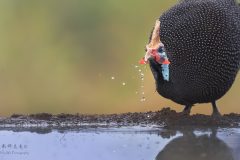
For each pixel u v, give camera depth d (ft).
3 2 126.62
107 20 126.93
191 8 58.44
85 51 125.39
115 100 120.47
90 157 46.16
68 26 127.13
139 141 50.24
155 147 48.29
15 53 123.54
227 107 111.75
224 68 57.98
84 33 126.52
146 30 125.29
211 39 57.26
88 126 56.18
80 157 46.19
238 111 111.55
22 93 120.88
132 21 126.21
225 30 57.57
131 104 118.93
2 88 120.47
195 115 58.29
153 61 56.24
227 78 58.59
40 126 56.70
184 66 57.47
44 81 122.11
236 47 58.44
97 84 122.52
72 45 125.80
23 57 123.54
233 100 111.86
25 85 121.60
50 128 55.72
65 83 122.21
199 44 57.26
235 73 59.16
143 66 114.52
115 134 52.90
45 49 124.88
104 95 121.39
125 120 58.08
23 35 125.49
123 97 120.06
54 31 126.82
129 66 123.65
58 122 57.98
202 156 45.91
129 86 120.26
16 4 127.13
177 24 57.93
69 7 127.54
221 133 52.95
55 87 121.80
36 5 127.65
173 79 57.57
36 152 47.96
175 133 53.11
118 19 126.82
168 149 47.78
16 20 126.41
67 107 120.78
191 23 57.62
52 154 47.16
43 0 127.95
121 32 126.00
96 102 120.78
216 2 58.95
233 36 58.08
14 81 121.49
